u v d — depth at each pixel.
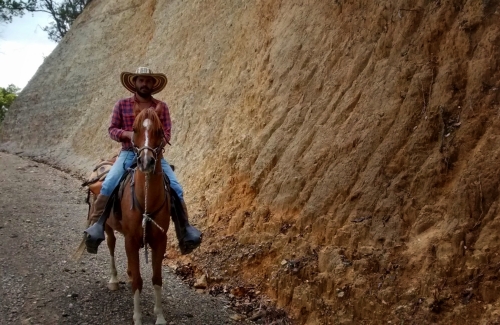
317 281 6.12
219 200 9.34
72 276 7.05
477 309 4.68
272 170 8.42
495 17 6.26
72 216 10.88
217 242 8.29
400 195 6.01
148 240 5.77
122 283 7.06
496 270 4.75
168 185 5.97
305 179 7.59
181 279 7.71
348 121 7.45
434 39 6.88
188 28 17.48
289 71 9.73
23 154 25.48
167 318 6.08
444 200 5.57
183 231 6.09
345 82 8.12
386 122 6.81
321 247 6.55
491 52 6.05
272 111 9.54
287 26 10.72
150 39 21.30
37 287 6.54
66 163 20.52
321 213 6.88
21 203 11.67
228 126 11.00
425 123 6.26
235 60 12.59
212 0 16.78
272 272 6.87
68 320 5.72
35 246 8.26
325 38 9.30
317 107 8.38
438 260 5.16
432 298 4.98
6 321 5.59
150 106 6.33
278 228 7.46
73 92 25.53
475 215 5.21
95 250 5.89
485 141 5.54
